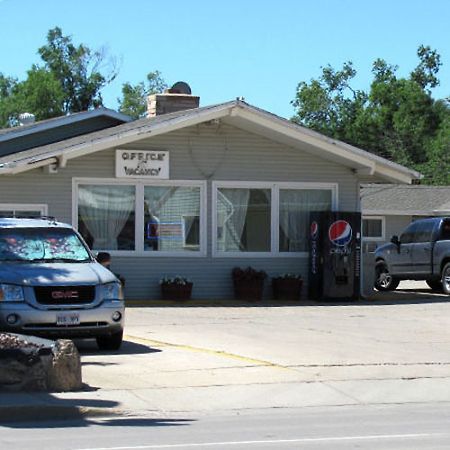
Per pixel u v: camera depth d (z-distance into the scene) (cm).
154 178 2331
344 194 2464
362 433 983
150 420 1059
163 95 2911
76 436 960
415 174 2455
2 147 2908
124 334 1702
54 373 1167
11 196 2242
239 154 2395
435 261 2692
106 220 2311
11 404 1071
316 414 1113
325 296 2356
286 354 1488
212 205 2377
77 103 6869
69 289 1420
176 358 1421
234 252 2395
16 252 1522
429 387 1284
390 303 2366
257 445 910
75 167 2283
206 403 1159
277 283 2386
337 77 6969
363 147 6806
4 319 1386
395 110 6862
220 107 2270
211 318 1983
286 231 2436
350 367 1389
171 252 2350
